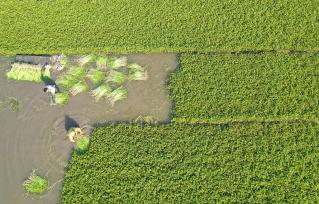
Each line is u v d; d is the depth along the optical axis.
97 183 13.79
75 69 16.09
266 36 16.47
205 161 13.93
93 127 14.98
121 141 14.52
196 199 13.27
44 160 14.45
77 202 13.49
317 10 17.00
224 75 15.61
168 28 16.91
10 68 16.36
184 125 14.75
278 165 13.73
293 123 14.56
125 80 15.89
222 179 13.59
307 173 13.57
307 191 13.25
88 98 15.57
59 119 15.22
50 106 15.47
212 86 15.41
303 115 14.62
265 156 13.92
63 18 17.41
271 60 15.85
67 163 14.30
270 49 16.20
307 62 15.76
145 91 15.62
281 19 16.84
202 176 13.65
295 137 14.28
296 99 14.99
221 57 16.06
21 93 15.84
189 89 15.41
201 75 15.68
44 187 13.91
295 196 13.19
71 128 14.73
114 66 16.14
